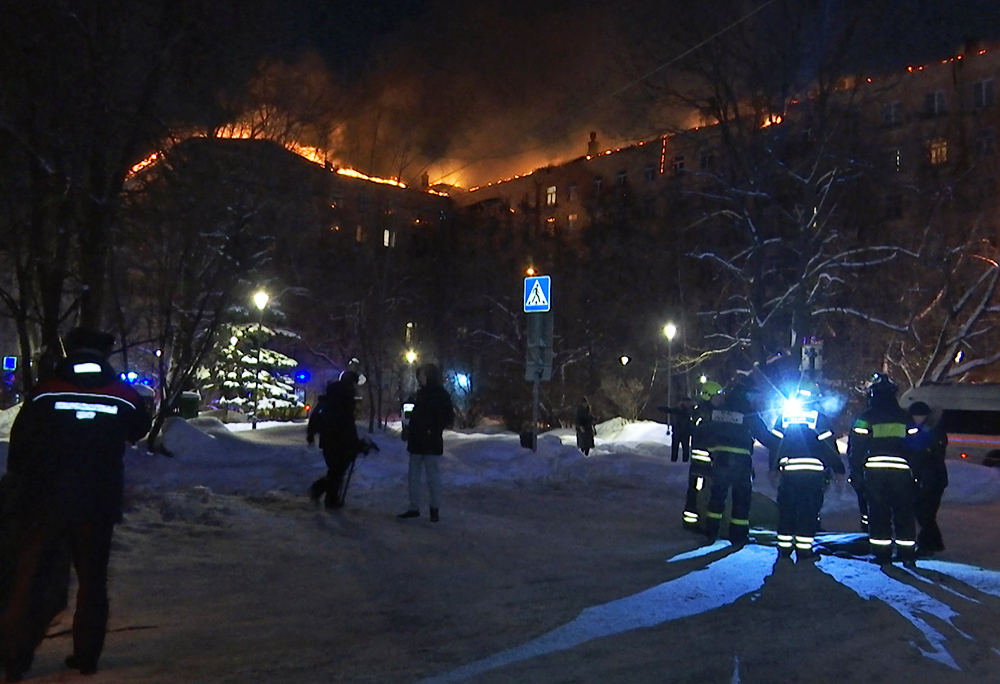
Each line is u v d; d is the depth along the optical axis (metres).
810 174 28.22
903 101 40.56
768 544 10.51
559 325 49.66
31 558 4.95
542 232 59.97
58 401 5.05
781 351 28.77
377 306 30.70
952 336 33.09
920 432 9.40
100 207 14.12
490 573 8.39
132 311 16.69
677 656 5.66
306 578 8.03
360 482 14.31
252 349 39.97
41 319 14.41
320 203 19.28
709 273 41.28
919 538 10.30
